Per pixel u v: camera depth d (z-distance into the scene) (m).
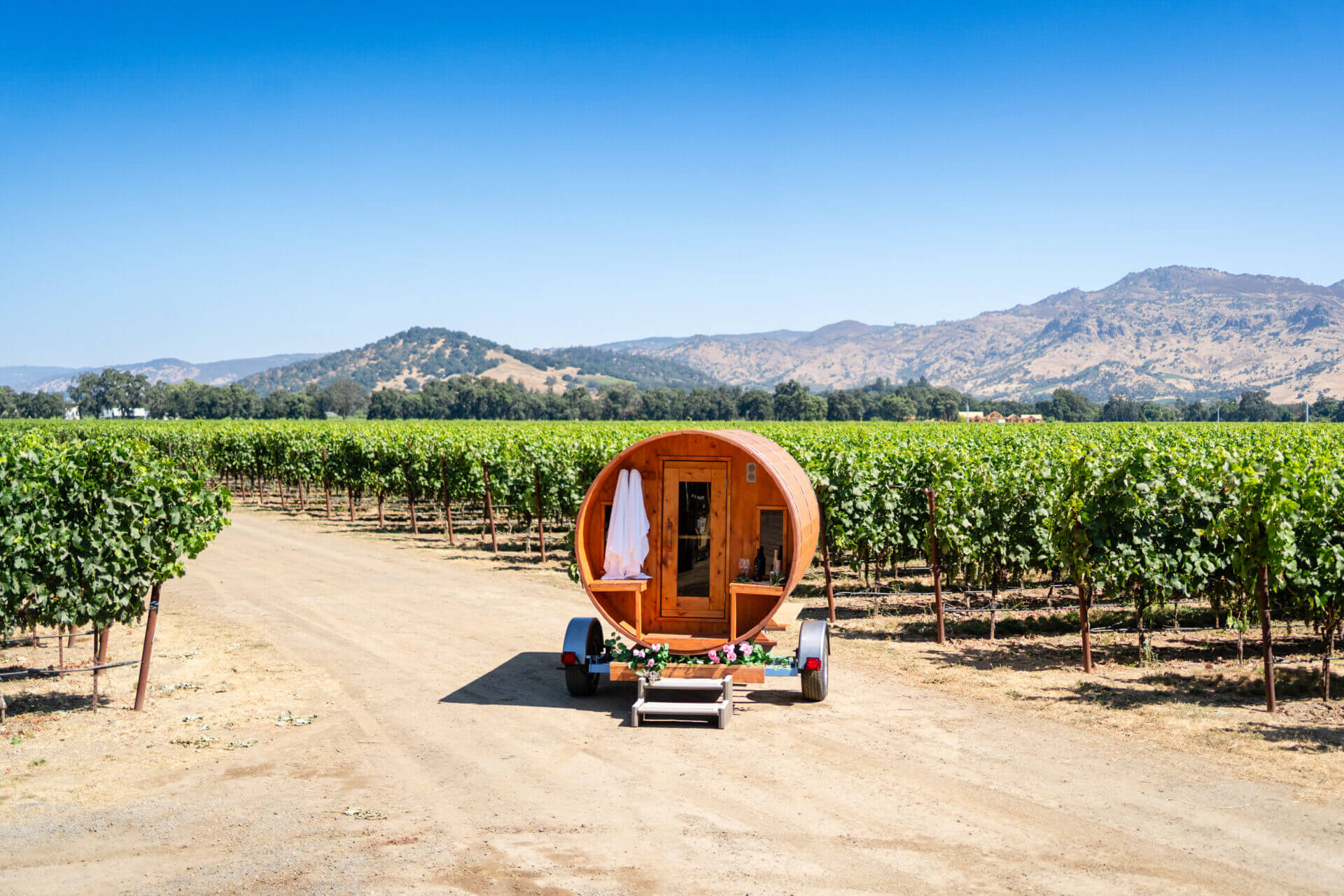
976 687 10.62
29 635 13.14
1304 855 6.13
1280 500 9.34
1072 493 11.96
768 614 9.62
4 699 9.85
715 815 6.89
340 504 36.84
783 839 6.46
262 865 6.09
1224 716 9.38
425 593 16.78
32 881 5.89
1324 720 9.23
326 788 7.48
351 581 18.12
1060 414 172.75
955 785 7.46
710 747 8.50
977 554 13.95
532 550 23.20
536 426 64.25
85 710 9.66
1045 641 13.24
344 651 12.30
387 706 9.80
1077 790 7.32
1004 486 14.12
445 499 24.17
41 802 7.20
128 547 9.53
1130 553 11.08
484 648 12.55
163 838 6.52
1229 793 7.24
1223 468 11.78
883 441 23.02
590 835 6.54
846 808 7.00
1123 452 14.33
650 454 10.28
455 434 32.47
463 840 6.47
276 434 35.06
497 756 8.24
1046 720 9.28
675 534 10.28
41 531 9.49
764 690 10.59
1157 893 5.62
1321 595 10.47
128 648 12.43
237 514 32.66
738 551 10.14
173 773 7.83
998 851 6.23
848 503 14.83
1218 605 12.79
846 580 18.39
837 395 155.88
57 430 52.78
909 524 15.02
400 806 7.09
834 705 9.91
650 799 7.20
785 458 10.83
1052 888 5.70
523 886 5.79
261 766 7.99
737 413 164.88
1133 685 10.73
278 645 12.59
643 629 10.32
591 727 9.14
